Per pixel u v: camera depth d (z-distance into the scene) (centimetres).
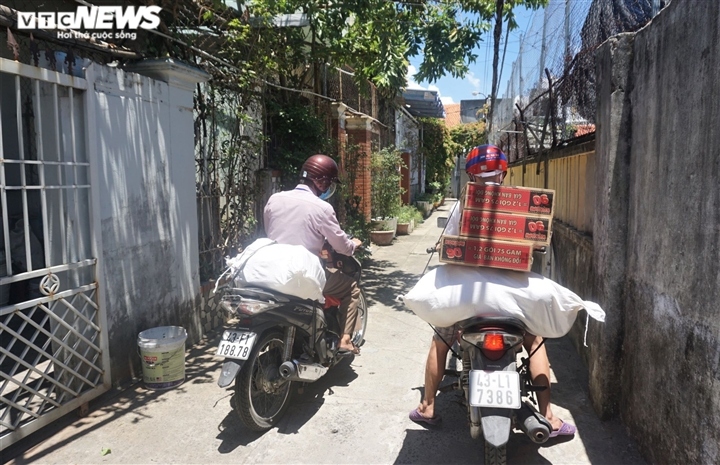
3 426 321
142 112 438
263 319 339
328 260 415
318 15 639
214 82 606
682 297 256
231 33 608
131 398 395
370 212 1267
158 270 461
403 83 713
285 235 380
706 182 234
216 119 620
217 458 318
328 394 409
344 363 474
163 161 469
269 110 780
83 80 361
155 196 457
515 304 289
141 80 435
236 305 334
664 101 283
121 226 411
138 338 416
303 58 826
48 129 351
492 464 279
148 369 407
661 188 286
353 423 362
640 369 312
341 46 791
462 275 301
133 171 426
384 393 411
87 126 365
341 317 427
